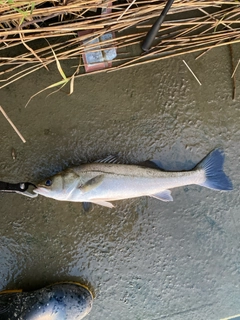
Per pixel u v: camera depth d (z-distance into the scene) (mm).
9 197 1091
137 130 1099
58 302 1078
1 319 1060
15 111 1083
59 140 1086
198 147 1107
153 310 1127
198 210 1116
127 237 1106
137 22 1041
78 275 1108
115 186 1003
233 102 1117
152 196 1046
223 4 1077
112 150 1094
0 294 1086
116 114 1097
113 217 1104
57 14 937
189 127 1107
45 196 1059
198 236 1119
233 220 1125
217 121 1112
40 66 1069
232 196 1121
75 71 1085
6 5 861
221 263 1127
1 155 1082
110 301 1119
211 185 1042
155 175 1015
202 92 1112
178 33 1088
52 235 1099
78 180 985
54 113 1088
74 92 1092
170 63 1106
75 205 1098
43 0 883
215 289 1132
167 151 1102
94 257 1106
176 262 1119
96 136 1093
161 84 1105
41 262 1102
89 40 1028
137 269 1114
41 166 1082
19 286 1100
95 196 1004
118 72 1098
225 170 1112
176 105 1107
